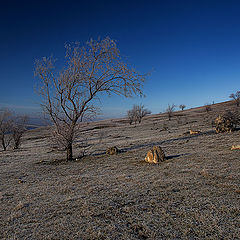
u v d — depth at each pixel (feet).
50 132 51.67
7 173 39.11
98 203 19.47
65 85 47.73
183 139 65.41
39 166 45.29
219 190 20.65
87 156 54.34
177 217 15.65
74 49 48.39
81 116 50.80
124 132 136.26
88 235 13.50
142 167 35.47
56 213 17.66
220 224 14.17
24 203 20.80
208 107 247.91
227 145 46.09
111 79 51.08
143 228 14.24
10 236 14.08
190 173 28.02
